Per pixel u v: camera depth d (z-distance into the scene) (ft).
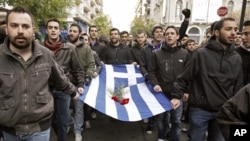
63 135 12.44
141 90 15.51
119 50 19.52
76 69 12.75
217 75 9.47
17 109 7.09
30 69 7.27
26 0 39.83
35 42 7.60
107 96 15.11
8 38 7.26
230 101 5.96
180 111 13.23
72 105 16.84
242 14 25.75
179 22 117.91
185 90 10.48
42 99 7.42
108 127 17.11
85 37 21.84
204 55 9.70
